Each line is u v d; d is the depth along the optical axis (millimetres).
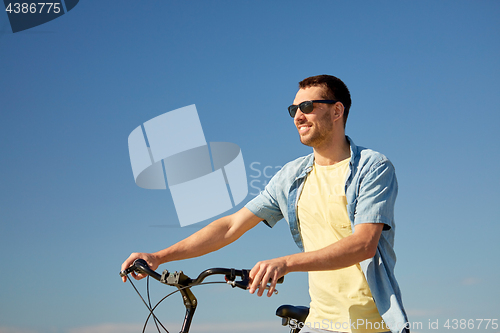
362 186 1468
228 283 1073
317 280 1588
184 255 1605
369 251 1301
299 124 1666
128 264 1405
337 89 1661
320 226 1617
